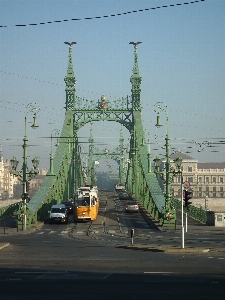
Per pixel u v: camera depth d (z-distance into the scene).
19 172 70.69
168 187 70.69
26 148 70.75
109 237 58.34
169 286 23.33
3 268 29.88
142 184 108.44
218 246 44.78
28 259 35.00
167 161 70.19
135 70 136.12
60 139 120.19
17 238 56.62
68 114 132.50
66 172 116.94
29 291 21.95
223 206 127.69
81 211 80.44
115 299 20.12
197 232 63.53
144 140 123.00
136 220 82.88
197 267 30.14
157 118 70.00
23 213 69.06
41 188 90.50
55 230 68.44
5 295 20.94
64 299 20.08
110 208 104.81
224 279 25.38
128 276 26.45
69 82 134.75
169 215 70.25
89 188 84.88
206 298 20.39
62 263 32.53
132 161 145.00
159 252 40.41
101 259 34.97
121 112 135.75
